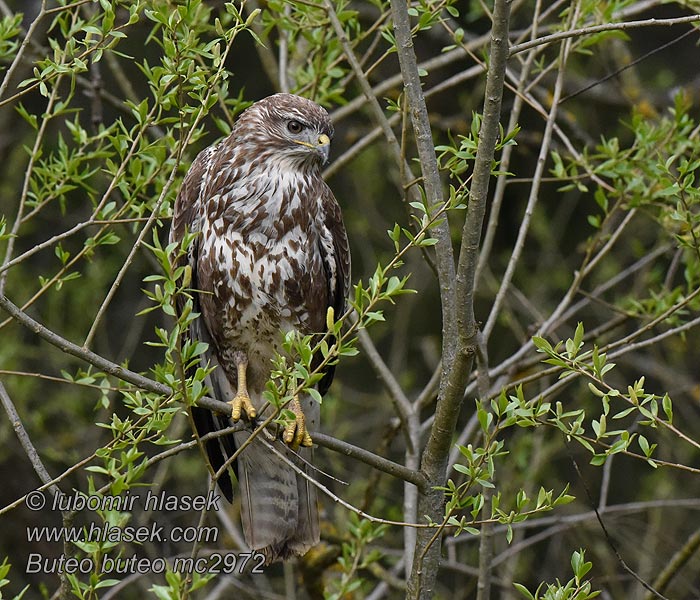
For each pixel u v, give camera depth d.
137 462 10.78
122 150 8.45
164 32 7.51
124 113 12.08
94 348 15.79
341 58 10.53
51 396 15.23
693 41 17.62
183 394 6.93
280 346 9.75
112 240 8.36
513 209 17.89
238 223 9.43
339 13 9.70
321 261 9.74
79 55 8.30
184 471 13.83
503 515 7.02
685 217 8.73
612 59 15.02
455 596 13.87
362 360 17.86
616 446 7.05
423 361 17.83
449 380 7.48
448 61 11.27
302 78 10.75
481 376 8.99
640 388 7.13
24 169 15.40
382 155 16.08
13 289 14.98
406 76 7.49
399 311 16.38
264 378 9.96
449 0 8.41
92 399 14.53
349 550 9.94
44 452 13.09
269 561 9.59
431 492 7.85
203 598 13.41
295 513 9.58
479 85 14.38
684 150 10.09
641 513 16.28
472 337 7.27
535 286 16.19
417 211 9.73
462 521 7.14
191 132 7.41
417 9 8.93
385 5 10.53
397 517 11.76
